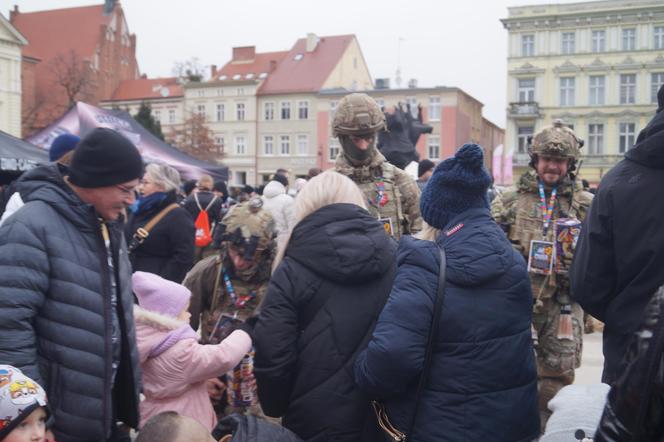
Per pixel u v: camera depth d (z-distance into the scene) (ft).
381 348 7.43
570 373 12.12
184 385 9.68
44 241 7.54
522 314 7.80
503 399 7.57
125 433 9.66
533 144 12.26
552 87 145.28
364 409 8.38
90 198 7.95
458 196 8.00
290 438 8.05
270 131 189.78
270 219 11.64
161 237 15.29
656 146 7.24
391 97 170.19
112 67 228.43
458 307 7.47
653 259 7.26
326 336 8.26
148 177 15.38
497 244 7.72
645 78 137.90
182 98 205.87
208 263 12.23
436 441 7.49
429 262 7.63
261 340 8.35
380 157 12.69
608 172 7.97
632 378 4.80
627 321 7.50
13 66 138.82
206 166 52.26
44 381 7.58
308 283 8.32
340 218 8.38
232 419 8.32
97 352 7.79
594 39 141.28
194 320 12.23
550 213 12.13
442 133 165.58
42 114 195.11
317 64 191.11
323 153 183.42
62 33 227.61
